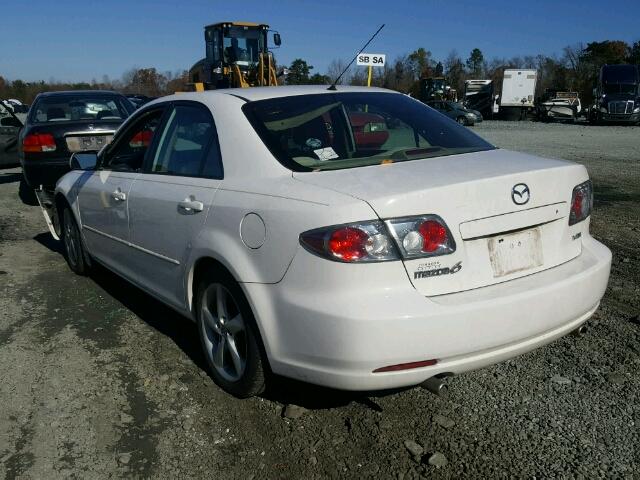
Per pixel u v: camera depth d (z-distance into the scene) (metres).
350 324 2.54
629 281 4.98
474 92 44.53
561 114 37.22
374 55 11.02
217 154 3.43
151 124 4.32
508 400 3.24
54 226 6.41
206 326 3.50
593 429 2.97
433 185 2.69
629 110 30.81
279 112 3.45
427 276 2.63
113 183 4.44
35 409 3.25
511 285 2.80
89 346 4.02
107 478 2.70
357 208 2.58
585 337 3.95
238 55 18.45
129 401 3.32
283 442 2.93
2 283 5.33
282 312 2.78
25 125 8.93
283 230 2.78
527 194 2.88
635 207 8.09
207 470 2.75
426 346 2.57
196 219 3.37
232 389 3.32
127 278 4.47
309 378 2.77
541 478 2.63
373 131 3.50
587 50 71.06
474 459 2.77
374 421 3.09
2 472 2.74
